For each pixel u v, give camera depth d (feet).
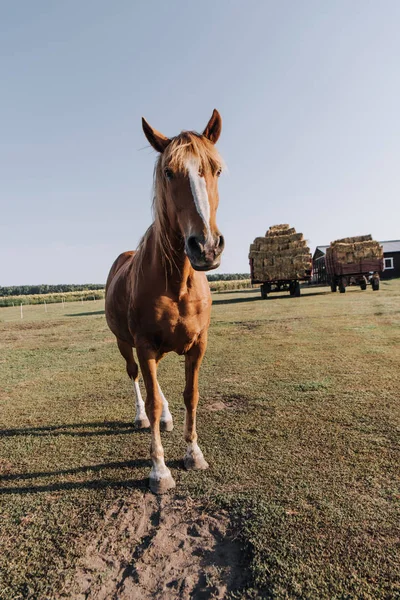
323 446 9.23
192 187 6.69
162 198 7.56
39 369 20.40
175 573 5.60
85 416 12.62
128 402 13.98
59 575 5.71
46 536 6.60
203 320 8.41
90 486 8.15
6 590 5.48
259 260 56.18
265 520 6.52
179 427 11.25
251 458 8.84
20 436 11.13
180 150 6.91
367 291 56.80
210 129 8.22
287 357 18.75
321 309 37.14
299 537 6.08
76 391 15.80
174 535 6.41
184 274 7.72
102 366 20.33
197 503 7.25
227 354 20.45
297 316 33.24
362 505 6.83
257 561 5.64
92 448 10.08
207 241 6.45
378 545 5.83
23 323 47.44
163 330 8.00
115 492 7.88
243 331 27.63
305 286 96.07
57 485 8.25
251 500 7.13
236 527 6.47
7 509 7.43
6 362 22.82
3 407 14.05
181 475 8.32
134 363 11.98
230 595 5.11
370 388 13.29
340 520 6.44
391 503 6.87
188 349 8.55
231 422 11.11
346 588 5.09
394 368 15.56
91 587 5.46
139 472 8.66
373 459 8.48
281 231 58.39
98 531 6.68
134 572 5.66
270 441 9.68
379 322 27.17
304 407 11.91
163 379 16.72
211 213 6.78
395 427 10.06
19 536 6.63
